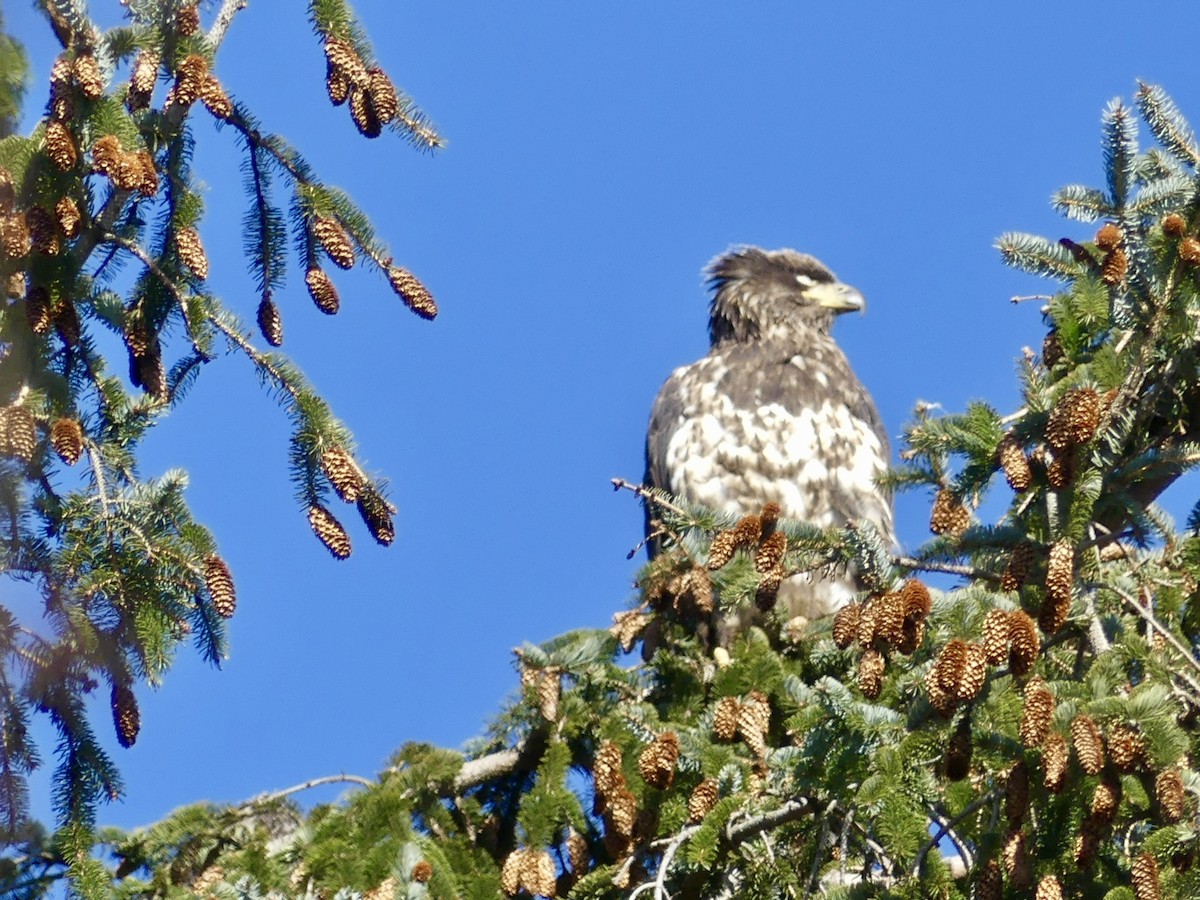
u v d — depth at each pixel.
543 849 11.14
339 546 10.99
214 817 12.01
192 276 11.02
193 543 10.71
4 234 10.16
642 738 11.68
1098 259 10.88
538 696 12.31
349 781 12.31
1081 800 9.02
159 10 10.70
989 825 9.27
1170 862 8.89
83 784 11.16
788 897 10.99
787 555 10.77
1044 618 9.16
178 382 11.31
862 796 9.49
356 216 11.27
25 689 10.92
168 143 10.89
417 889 10.84
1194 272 9.73
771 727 12.07
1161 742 8.63
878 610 9.56
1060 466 9.36
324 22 10.99
